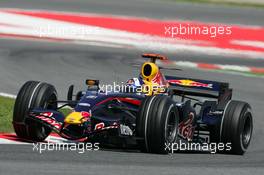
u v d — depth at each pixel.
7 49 78.00
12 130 40.22
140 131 34.03
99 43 88.31
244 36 97.62
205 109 39.94
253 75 76.81
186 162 32.53
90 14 108.12
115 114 36.12
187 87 40.91
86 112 34.62
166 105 34.22
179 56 85.00
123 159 31.69
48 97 36.25
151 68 37.78
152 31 96.56
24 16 98.88
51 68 69.75
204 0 136.25
